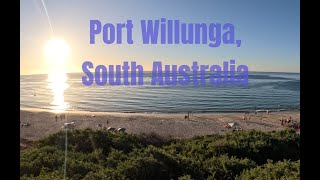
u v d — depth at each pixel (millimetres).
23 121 26297
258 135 10695
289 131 11305
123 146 9852
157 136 13062
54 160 7645
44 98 47781
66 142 9344
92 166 7430
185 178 7066
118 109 42500
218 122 32156
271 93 55969
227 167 7961
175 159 7988
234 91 57531
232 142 10000
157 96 52344
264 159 9477
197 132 24922
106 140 9859
